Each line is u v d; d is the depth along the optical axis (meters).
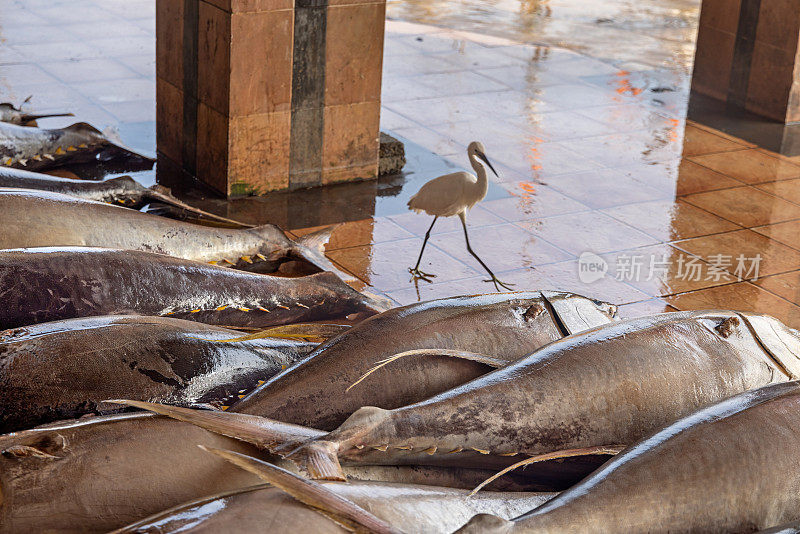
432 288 7.20
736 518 3.79
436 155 10.03
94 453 3.40
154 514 3.17
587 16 16.73
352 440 3.67
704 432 3.88
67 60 12.33
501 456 4.10
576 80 12.96
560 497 3.61
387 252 7.79
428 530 3.41
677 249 8.16
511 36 14.99
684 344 4.50
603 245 8.15
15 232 5.57
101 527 3.31
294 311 5.58
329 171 9.09
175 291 5.20
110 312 5.00
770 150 10.73
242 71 8.32
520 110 11.59
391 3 16.62
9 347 4.11
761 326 4.79
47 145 8.51
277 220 8.32
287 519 3.07
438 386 4.41
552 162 10.00
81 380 4.11
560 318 4.78
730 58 12.21
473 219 8.53
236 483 3.50
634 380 4.30
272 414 4.08
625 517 3.61
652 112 11.82
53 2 15.24
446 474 4.09
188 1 8.63
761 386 4.55
